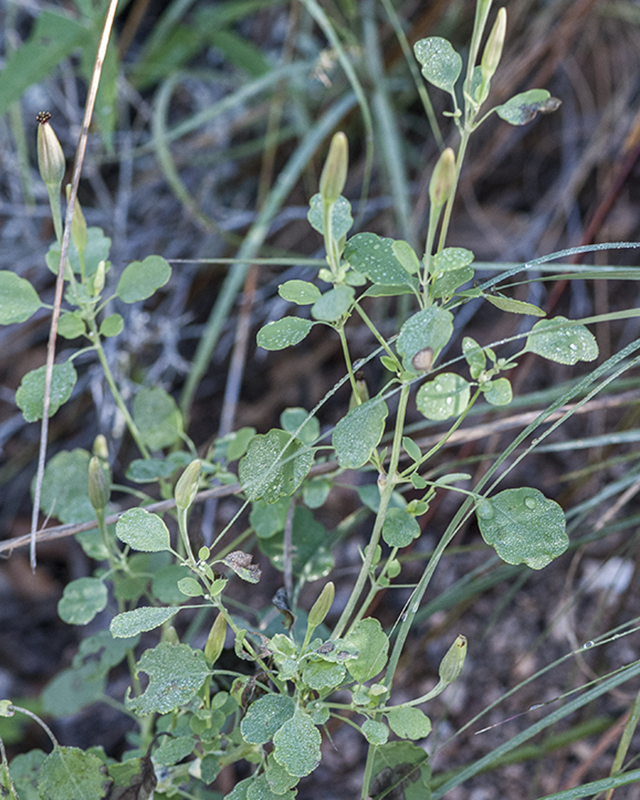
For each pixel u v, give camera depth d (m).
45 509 0.86
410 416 1.37
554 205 1.50
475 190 1.63
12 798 0.79
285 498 0.84
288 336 0.75
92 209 1.62
